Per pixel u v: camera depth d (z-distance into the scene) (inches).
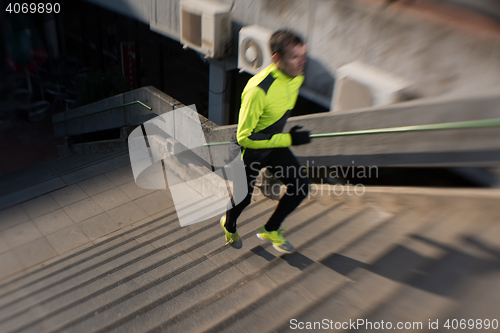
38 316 118.3
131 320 103.0
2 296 144.9
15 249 179.8
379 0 181.6
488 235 101.7
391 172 184.9
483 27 146.9
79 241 182.4
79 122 379.9
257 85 88.4
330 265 106.3
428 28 159.6
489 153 118.2
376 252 106.9
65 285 136.2
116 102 299.3
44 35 569.3
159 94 242.7
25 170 372.8
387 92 167.5
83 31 568.1
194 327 95.1
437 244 101.9
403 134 141.9
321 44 210.7
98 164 258.7
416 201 127.7
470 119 119.5
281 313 91.0
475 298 77.7
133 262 139.0
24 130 453.4
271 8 232.7
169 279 122.0
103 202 211.2
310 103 256.8
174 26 319.0
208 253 133.3
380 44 180.9
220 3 268.8
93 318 109.0
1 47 527.5
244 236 139.3
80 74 522.0
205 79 406.9
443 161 132.8
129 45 472.4
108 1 387.5
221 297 105.5
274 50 86.3
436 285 84.7
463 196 115.8
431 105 129.3
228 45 273.7
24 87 498.9
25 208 210.8
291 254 120.1
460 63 152.4
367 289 89.4
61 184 234.1
